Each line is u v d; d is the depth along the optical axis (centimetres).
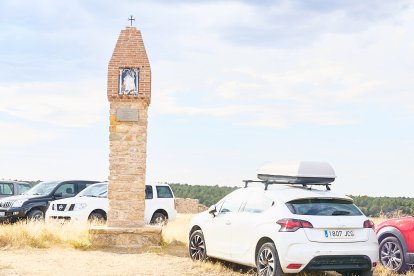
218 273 1216
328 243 1018
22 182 2802
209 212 1283
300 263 1004
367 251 1038
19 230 1694
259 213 1105
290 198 1057
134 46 1739
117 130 1723
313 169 1123
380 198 4425
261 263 1071
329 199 1071
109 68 1728
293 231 1014
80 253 1528
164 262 1374
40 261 1370
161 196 2358
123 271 1238
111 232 1658
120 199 1714
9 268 1255
